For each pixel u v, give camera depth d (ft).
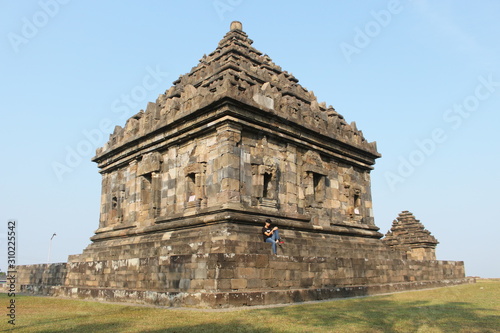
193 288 54.54
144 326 37.29
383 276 81.20
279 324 37.17
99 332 34.83
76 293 74.74
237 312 44.32
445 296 66.08
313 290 61.05
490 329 35.09
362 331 34.19
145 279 63.67
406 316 42.45
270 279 58.44
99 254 98.73
